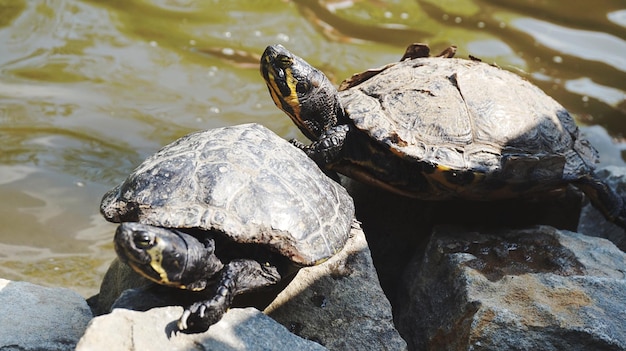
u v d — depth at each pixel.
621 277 1.80
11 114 2.13
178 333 1.66
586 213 2.02
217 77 2.24
